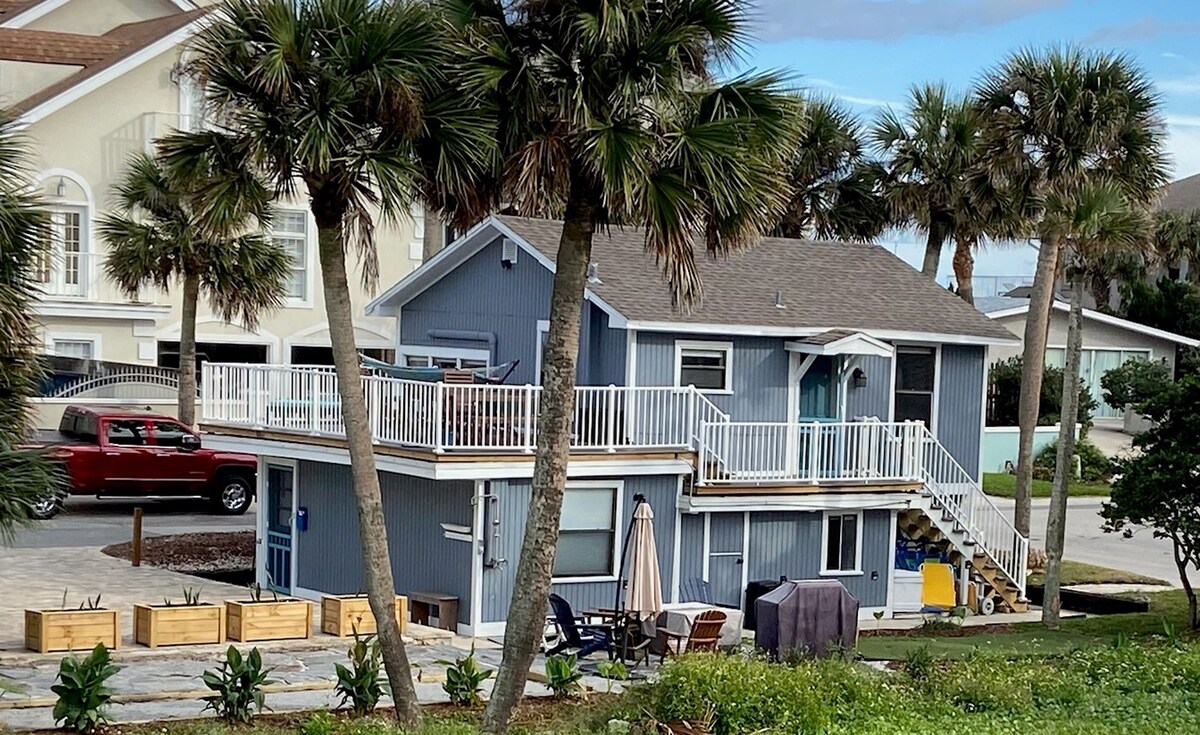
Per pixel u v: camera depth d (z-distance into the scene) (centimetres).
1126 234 2609
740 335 2758
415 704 1598
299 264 4562
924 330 2959
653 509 2578
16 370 1505
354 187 1542
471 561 2392
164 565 2816
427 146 1580
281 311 4544
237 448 2755
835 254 3259
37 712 1602
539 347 2822
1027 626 2712
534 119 1582
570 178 1608
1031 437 3247
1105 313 6334
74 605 2327
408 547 2528
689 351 2720
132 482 3381
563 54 1574
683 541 2620
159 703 1694
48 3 4716
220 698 1614
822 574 2766
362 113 1527
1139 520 2525
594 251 2848
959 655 2238
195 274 3475
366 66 1495
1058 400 5303
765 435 2720
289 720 1630
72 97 4175
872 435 2798
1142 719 1669
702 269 2941
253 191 1555
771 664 1783
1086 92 3083
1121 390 5509
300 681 1850
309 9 1495
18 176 1549
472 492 2395
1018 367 5378
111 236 3438
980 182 3762
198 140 1545
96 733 1522
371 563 1596
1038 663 2022
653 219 1592
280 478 2798
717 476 2627
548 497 1642
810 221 4416
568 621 2142
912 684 1841
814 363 2898
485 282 2964
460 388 2373
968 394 3077
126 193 3419
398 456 2417
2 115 1568
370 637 1805
